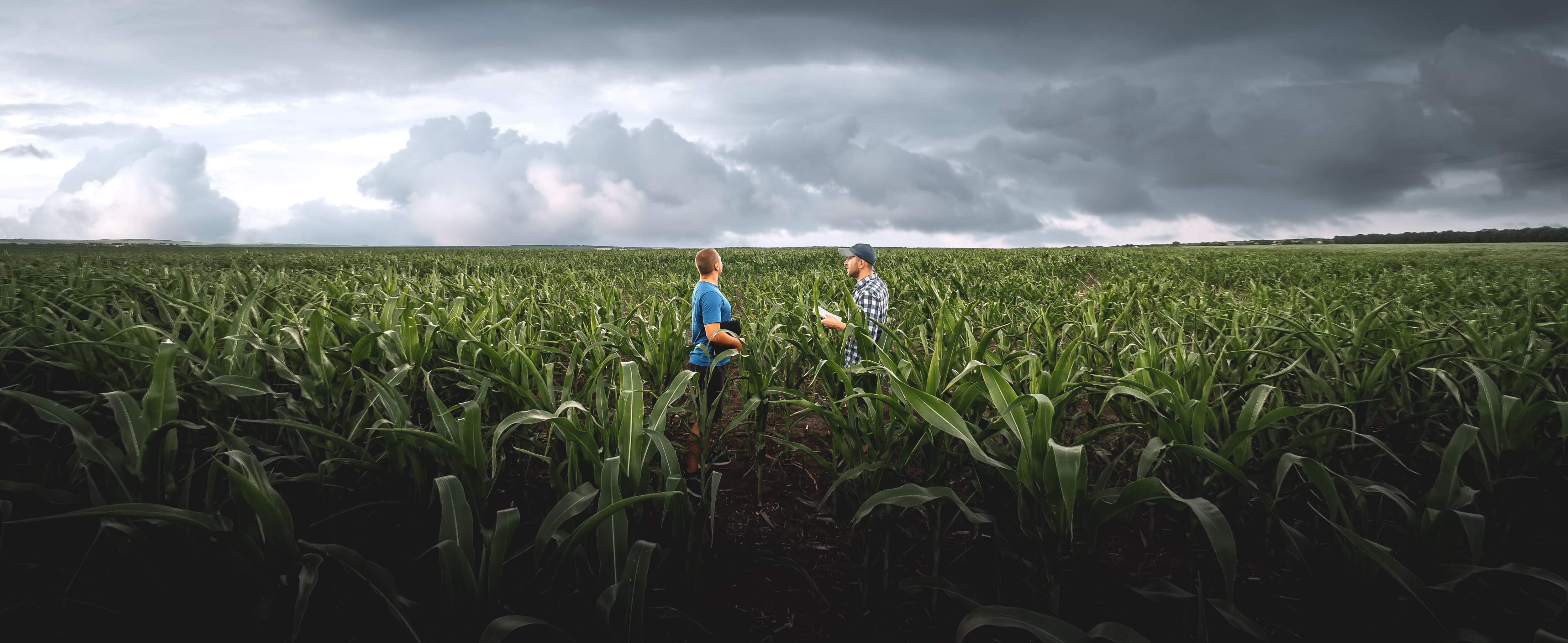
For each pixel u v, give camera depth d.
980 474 2.48
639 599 1.76
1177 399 2.57
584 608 1.94
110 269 9.81
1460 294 9.45
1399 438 3.34
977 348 3.19
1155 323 5.98
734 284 16.62
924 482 2.82
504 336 4.39
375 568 1.78
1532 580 2.16
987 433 2.37
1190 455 2.47
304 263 22.34
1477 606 2.15
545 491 3.15
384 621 2.29
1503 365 3.05
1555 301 7.47
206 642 1.97
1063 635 1.66
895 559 2.78
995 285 11.69
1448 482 2.02
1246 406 2.54
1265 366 4.21
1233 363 3.97
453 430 2.43
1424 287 10.95
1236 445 2.37
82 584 2.11
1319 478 2.03
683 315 5.45
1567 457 3.09
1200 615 1.77
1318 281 15.22
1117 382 2.96
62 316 4.77
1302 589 2.52
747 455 4.23
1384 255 34.28
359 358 3.34
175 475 2.69
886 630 2.49
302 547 2.64
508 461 3.43
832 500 3.58
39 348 3.20
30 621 2.22
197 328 3.55
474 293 7.37
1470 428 2.07
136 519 1.93
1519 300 7.91
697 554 2.34
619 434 2.23
